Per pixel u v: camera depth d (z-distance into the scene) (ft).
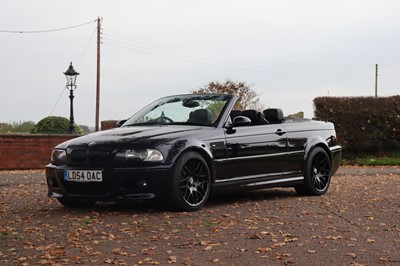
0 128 88.74
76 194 27.20
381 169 57.57
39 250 19.75
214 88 109.91
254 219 25.39
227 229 23.13
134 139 26.89
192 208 27.35
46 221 25.14
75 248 20.07
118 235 22.09
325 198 32.78
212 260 18.29
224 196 33.24
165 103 31.68
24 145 60.08
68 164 27.35
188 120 29.84
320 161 34.65
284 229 23.17
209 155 28.17
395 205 30.07
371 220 25.48
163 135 27.35
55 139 61.52
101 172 26.32
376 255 18.95
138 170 26.08
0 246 20.35
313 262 18.01
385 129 69.87
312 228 23.40
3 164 59.06
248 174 30.42
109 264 17.90
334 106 69.77
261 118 31.83
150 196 26.22
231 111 31.32
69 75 74.90
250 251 19.48
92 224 24.30
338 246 20.21
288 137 32.68
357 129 69.62
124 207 28.94
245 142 30.14
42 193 36.24
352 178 47.67
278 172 32.01
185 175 27.22
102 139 27.32
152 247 20.06
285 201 31.24
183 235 22.08
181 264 17.85
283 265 17.67
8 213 27.68
